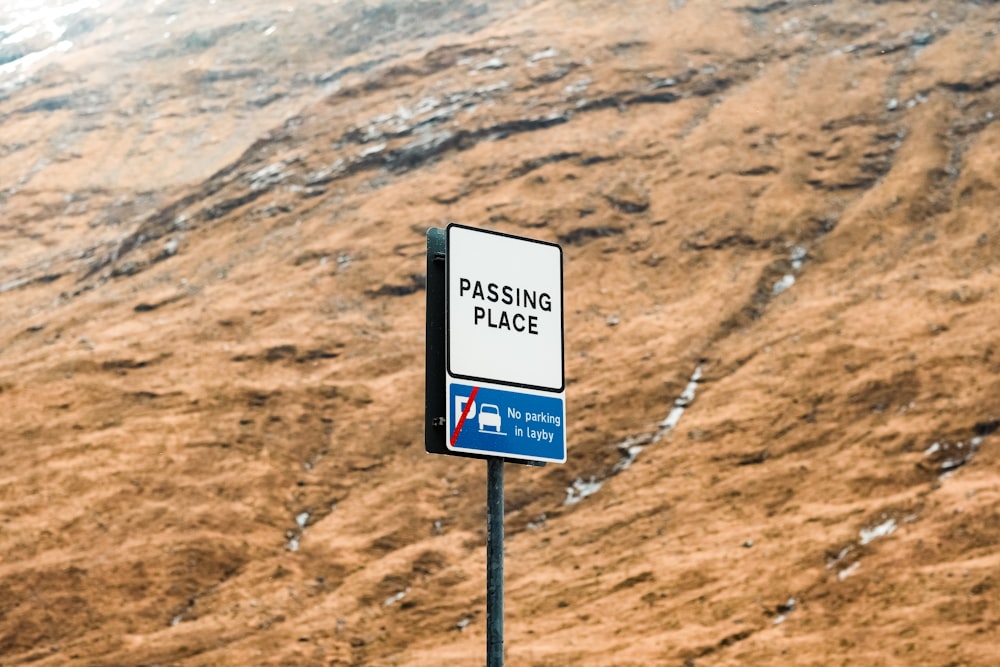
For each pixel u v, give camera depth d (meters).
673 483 98.81
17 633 91.50
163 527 102.06
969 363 101.31
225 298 139.38
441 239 10.99
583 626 81.81
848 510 88.12
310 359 125.44
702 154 147.88
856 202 133.62
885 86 154.00
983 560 77.50
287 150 172.62
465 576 93.00
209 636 88.88
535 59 176.00
